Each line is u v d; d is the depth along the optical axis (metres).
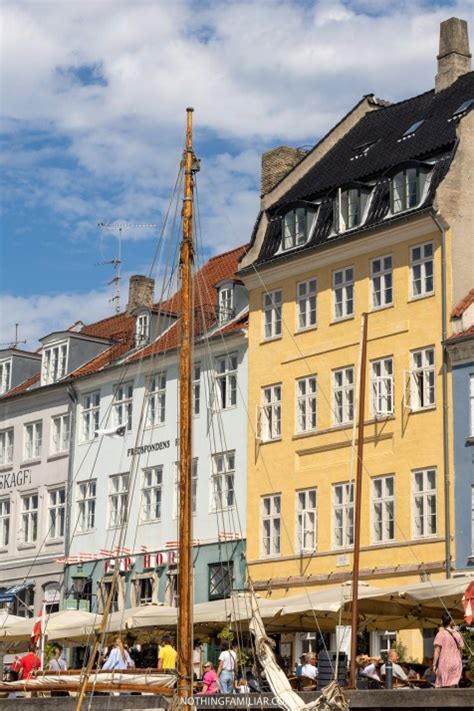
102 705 32.97
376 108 56.56
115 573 31.56
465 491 43.59
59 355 64.69
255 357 52.31
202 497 53.81
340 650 32.94
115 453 59.06
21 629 43.28
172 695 29.80
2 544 65.00
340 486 47.91
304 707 27.05
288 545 49.38
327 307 49.59
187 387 30.39
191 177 31.89
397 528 45.50
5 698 35.19
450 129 48.19
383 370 47.22
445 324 45.19
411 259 46.81
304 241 51.03
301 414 50.12
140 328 60.53
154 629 40.97
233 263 60.69
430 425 45.12
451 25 53.16
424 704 27.06
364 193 49.00
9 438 66.12
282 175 55.34
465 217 46.25
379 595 33.16
